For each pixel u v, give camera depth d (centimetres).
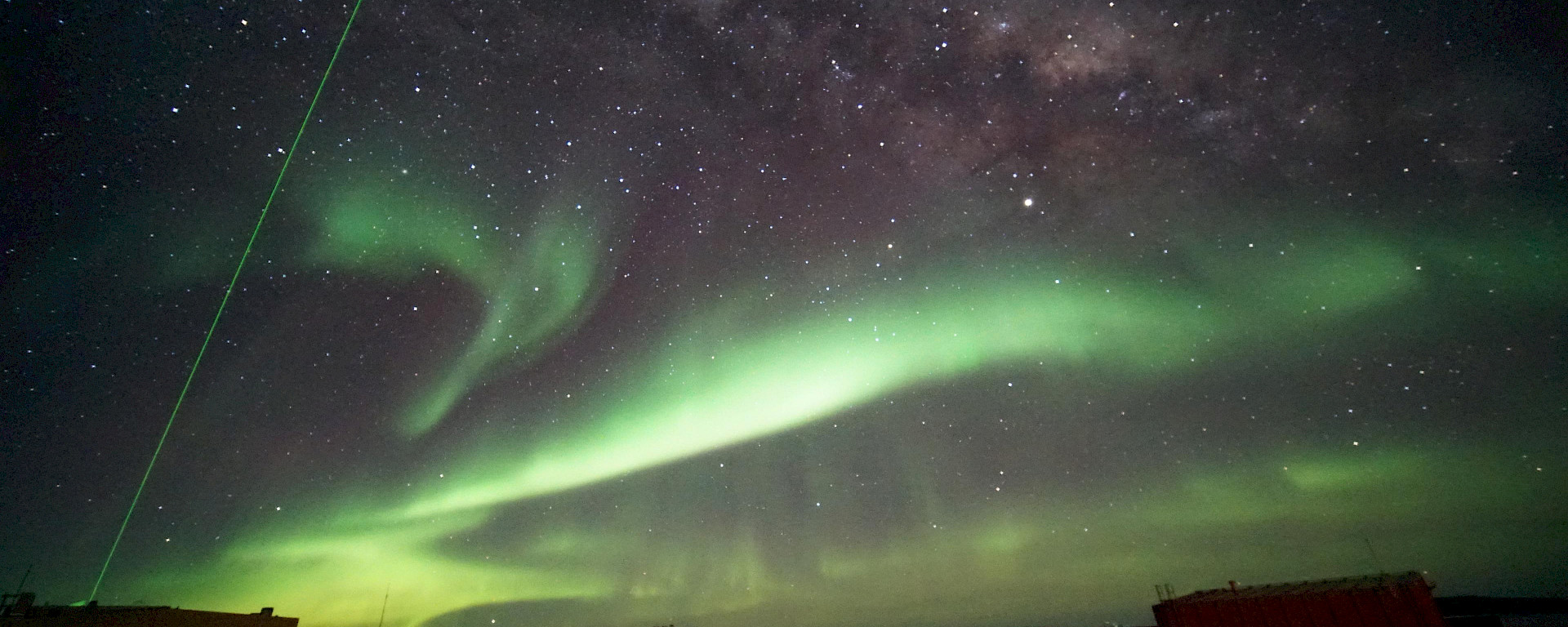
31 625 1198
